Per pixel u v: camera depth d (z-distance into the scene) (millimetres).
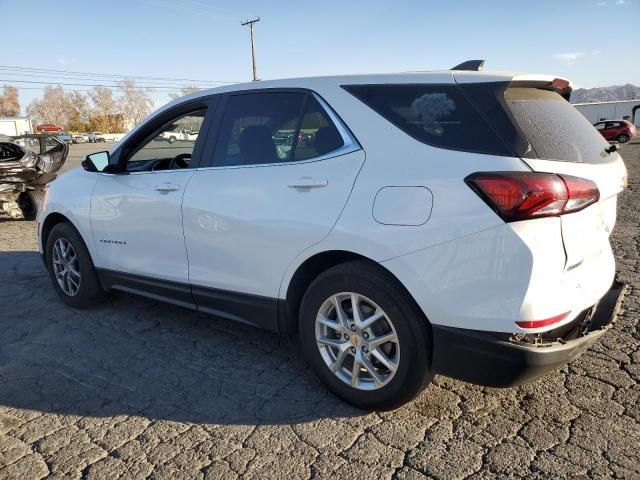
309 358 3111
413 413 2936
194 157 3631
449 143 2592
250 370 3520
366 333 2840
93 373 3516
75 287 4680
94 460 2615
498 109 2553
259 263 3201
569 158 2561
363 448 2645
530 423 2801
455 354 2545
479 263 2408
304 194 2973
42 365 3643
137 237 3953
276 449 2660
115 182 4129
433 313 2557
